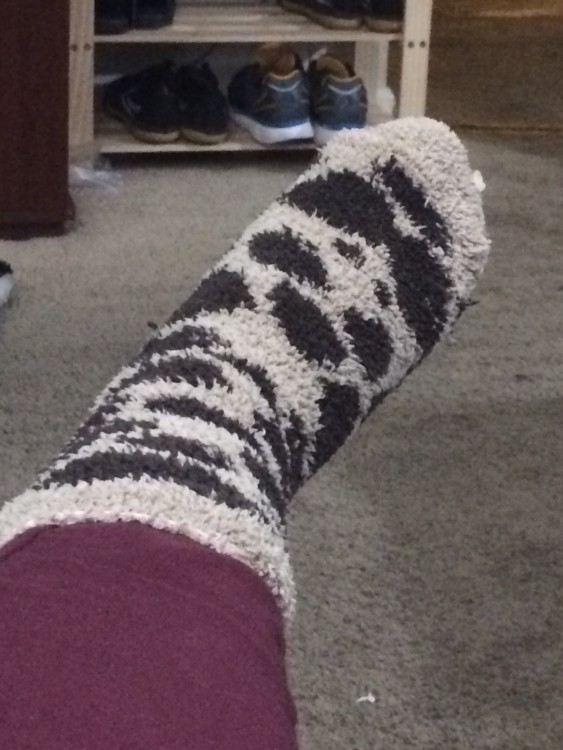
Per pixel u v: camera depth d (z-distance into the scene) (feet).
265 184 6.07
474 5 9.59
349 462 3.92
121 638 1.49
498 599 3.36
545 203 6.00
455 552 3.54
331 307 2.73
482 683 3.08
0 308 4.65
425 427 4.13
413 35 6.11
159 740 1.34
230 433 2.10
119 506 1.77
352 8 6.08
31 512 1.77
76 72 5.83
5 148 5.13
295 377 2.52
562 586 3.43
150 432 2.01
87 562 1.62
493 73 8.02
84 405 4.06
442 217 3.06
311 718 2.93
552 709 3.01
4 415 3.98
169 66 6.35
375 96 6.73
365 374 2.75
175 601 1.59
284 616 1.84
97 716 1.35
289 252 2.78
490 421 4.19
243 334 2.49
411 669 3.11
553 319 4.88
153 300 4.81
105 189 5.89
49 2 4.91
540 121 7.20
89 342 4.47
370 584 3.39
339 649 3.15
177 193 5.90
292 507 3.68
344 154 3.09
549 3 9.73
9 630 1.47
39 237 5.33
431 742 2.89
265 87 6.11
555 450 4.05
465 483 3.86
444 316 2.98
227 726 1.40
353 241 2.89
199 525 1.78
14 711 1.34
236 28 6.05
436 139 3.16
